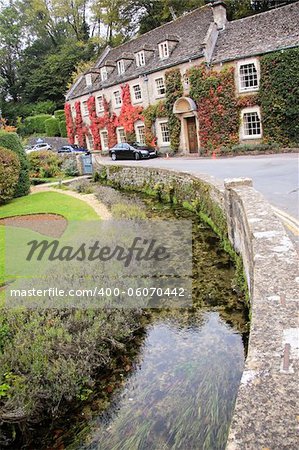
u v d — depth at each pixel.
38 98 56.75
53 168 23.97
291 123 19.22
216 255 8.21
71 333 5.20
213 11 24.02
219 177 12.39
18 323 5.15
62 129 45.78
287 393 1.70
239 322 5.71
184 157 23.56
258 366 1.92
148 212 12.56
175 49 25.33
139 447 3.79
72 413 4.32
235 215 7.30
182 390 4.46
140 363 5.06
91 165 23.19
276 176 11.60
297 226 6.64
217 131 22.25
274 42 19.88
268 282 2.99
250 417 1.59
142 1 40.84
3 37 57.81
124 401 4.41
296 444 1.43
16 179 16.19
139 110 27.89
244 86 21.16
